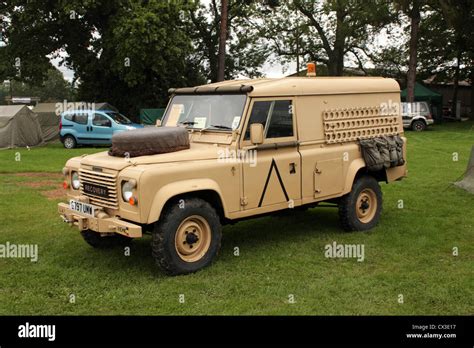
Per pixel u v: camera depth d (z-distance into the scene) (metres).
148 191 5.34
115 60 25.78
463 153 17.08
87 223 5.87
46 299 5.19
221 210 6.09
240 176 6.08
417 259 6.28
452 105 41.59
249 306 4.95
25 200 9.96
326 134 7.03
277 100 6.48
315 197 6.89
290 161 6.57
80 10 24.09
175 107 7.02
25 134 22.08
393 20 32.62
